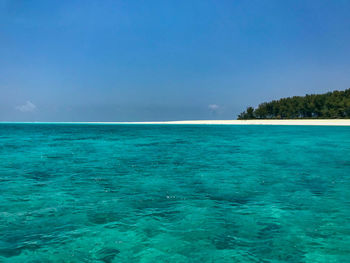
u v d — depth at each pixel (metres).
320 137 34.59
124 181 10.81
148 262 4.73
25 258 4.84
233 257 4.89
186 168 13.68
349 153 19.42
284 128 60.78
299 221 6.54
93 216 6.86
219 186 9.96
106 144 27.84
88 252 5.07
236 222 6.48
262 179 11.09
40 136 41.47
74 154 19.59
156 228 6.12
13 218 6.70
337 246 5.30
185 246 5.31
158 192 9.12
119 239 5.59
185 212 7.15
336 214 7.00
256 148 23.17
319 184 10.23
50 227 6.17
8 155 18.94
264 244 5.39
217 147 24.42
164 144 27.75
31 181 10.81
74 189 9.52
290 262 4.73
